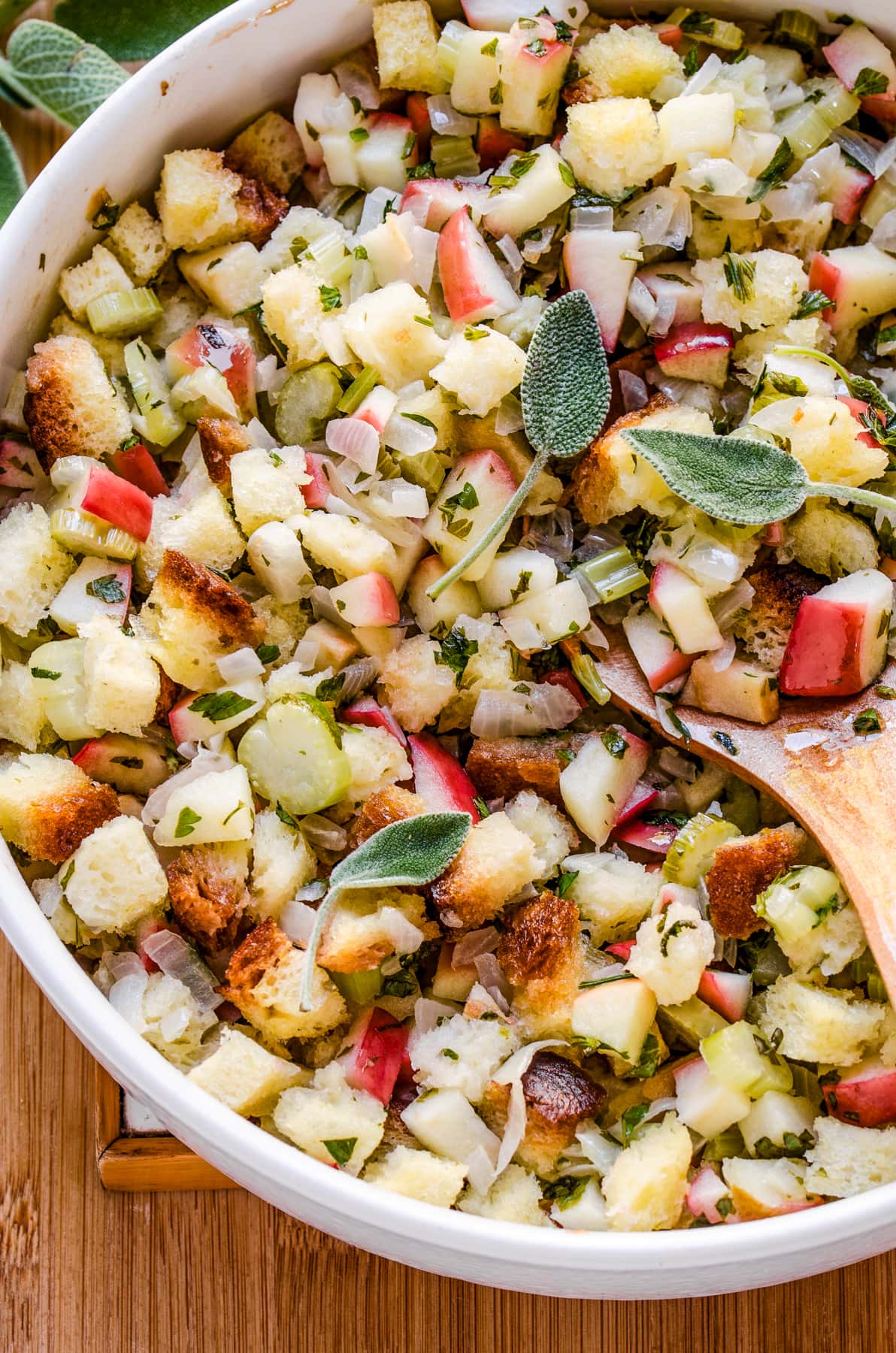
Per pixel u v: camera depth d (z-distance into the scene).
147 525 0.49
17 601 0.48
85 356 0.49
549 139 0.51
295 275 0.49
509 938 0.48
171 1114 0.45
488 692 0.49
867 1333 0.51
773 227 0.51
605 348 0.50
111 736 0.49
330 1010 0.47
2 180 0.53
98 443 0.49
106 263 0.50
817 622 0.48
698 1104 0.47
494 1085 0.47
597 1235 0.45
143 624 0.49
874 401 0.50
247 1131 0.45
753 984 0.49
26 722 0.48
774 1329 0.51
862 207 0.51
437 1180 0.47
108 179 0.49
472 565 0.49
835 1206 0.45
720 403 0.50
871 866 0.47
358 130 0.51
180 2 0.54
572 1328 0.51
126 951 0.48
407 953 0.48
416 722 0.49
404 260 0.50
